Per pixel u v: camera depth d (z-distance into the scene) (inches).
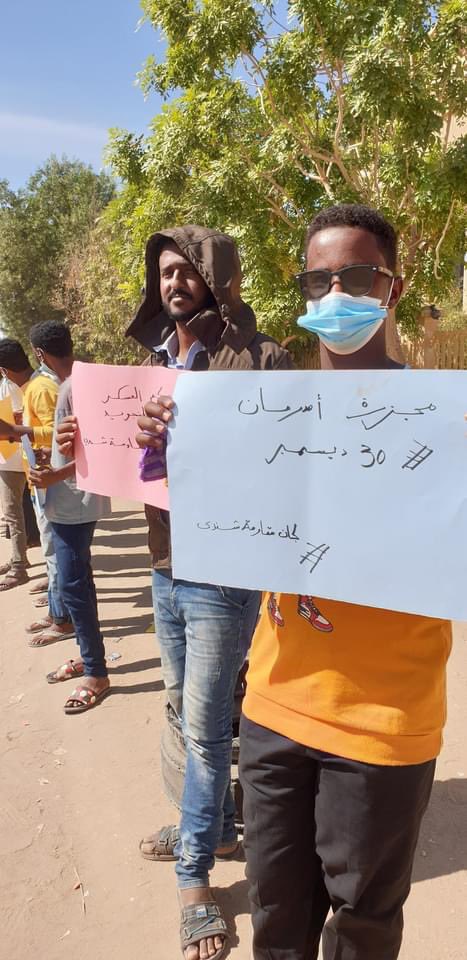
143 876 100.7
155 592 95.7
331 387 57.0
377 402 54.9
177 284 87.8
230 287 85.7
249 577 61.1
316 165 339.3
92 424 93.6
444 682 56.9
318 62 309.6
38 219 1131.9
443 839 104.5
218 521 62.8
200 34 308.0
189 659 88.1
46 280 1123.9
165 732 111.2
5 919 93.6
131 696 152.2
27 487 284.4
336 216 60.1
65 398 122.6
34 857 104.9
